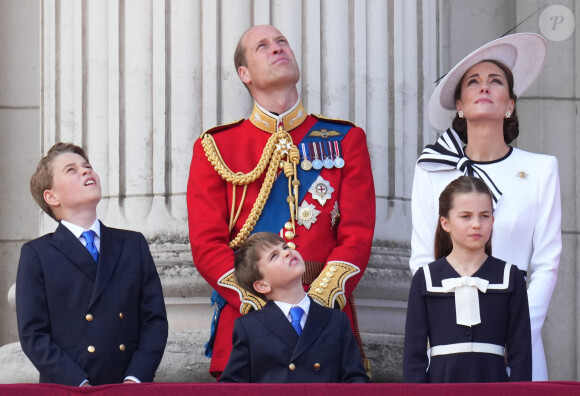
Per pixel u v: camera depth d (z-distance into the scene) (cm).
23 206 3325
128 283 2022
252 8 2616
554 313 3234
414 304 1953
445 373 1911
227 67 2594
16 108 3353
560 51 3309
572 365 3231
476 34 3338
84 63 2705
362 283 2542
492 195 2150
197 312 2523
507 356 1931
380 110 2664
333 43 2633
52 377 1923
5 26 3375
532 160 2189
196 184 2234
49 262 1995
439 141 2247
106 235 2048
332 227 2212
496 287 1928
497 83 2216
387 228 2630
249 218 2198
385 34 2703
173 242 2542
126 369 1995
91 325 1972
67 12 2758
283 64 2269
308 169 2233
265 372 1923
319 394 1623
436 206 2188
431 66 2800
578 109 3303
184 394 1619
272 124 2272
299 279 1983
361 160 2264
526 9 3322
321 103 2620
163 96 2602
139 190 2591
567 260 3250
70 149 2102
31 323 1953
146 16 2634
